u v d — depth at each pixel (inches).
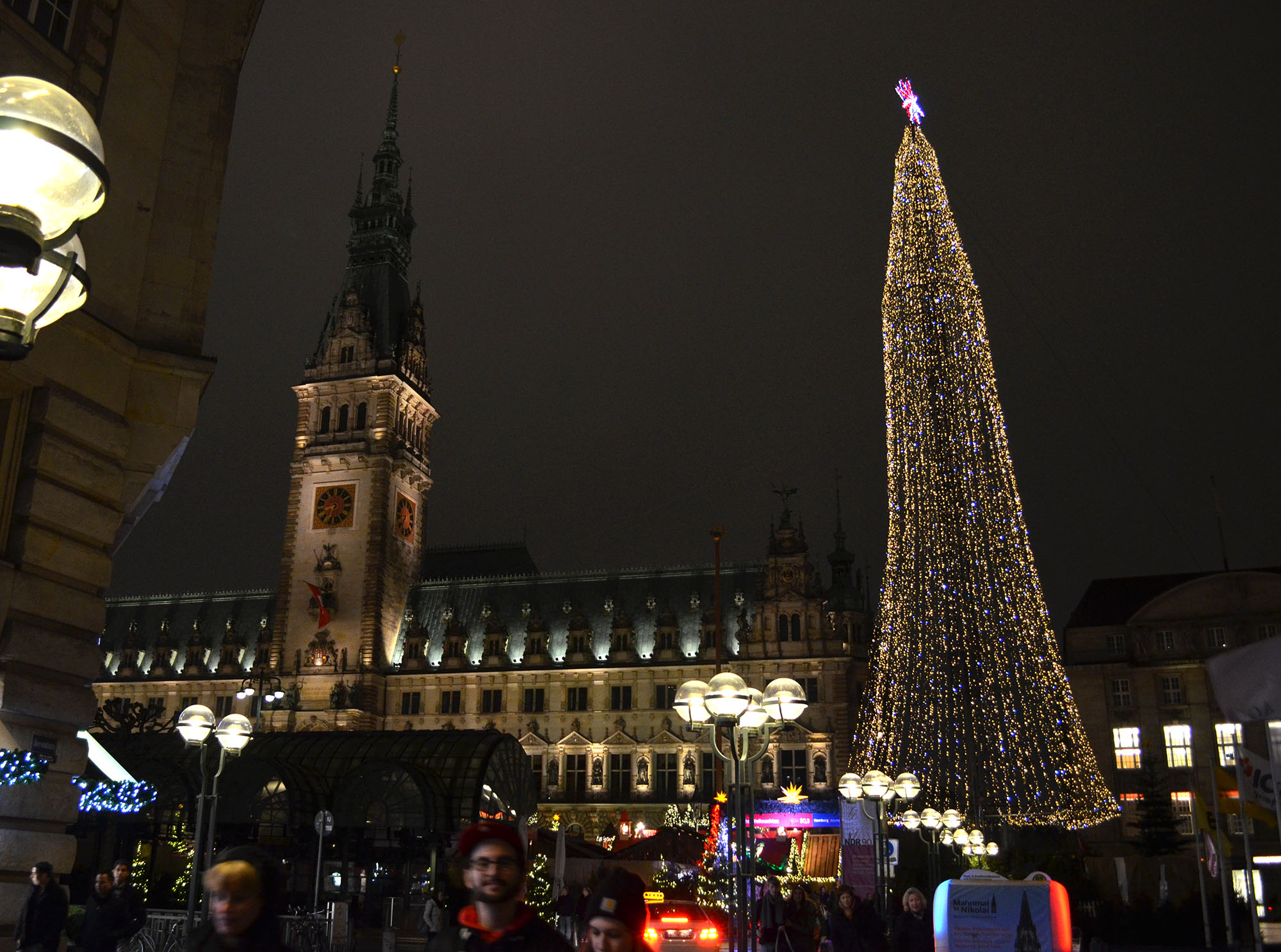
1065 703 2202.3
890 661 2324.1
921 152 1946.4
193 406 781.9
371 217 5093.5
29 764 609.3
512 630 4566.9
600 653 4397.1
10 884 639.8
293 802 2212.1
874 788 1310.3
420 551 4864.7
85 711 696.4
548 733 4269.2
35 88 288.0
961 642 2075.5
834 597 4094.5
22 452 677.9
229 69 863.7
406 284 5073.8
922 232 1961.1
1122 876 2047.2
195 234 819.4
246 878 282.5
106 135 759.1
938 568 2069.4
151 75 807.1
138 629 5078.7
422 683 4451.3
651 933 1450.5
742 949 866.1
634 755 4114.2
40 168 283.3
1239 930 1777.8
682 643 4288.9
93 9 759.7
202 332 807.7
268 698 3260.3
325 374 4717.0
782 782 3843.5
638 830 3846.0
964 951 564.1
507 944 269.6
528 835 2397.9
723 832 2105.1
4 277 304.5
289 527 4601.4
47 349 689.6
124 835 1984.5
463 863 281.0
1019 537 2025.1
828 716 3909.9
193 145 830.5
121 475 741.9
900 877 1993.1
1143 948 1769.2
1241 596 3444.9
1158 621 3508.9
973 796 2069.4
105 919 694.5
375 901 2206.0
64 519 690.8
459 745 2417.6
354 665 4370.1
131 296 773.9
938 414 2009.1
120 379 750.5
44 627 676.1
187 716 1087.0
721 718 908.6
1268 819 1609.3
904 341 1995.6
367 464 4574.3
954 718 2090.3
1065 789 2076.8
